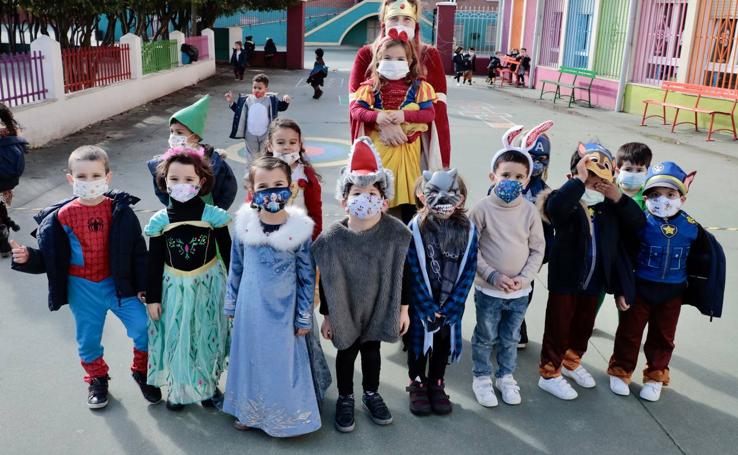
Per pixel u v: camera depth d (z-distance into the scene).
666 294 3.11
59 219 2.84
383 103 3.67
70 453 2.68
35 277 4.51
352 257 2.73
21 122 8.70
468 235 2.92
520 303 3.07
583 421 3.02
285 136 3.40
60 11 12.09
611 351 3.73
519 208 3.05
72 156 2.81
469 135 10.82
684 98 12.41
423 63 3.81
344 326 2.80
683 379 3.41
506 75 22.88
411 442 2.84
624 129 11.87
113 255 2.86
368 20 42.00
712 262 3.08
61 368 3.34
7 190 4.73
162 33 19.19
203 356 2.92
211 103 14.56
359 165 2.67
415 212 3.75
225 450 2.74
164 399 3.11
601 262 3.11
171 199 2.87
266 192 2.62
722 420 3.04
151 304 2.87
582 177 2.94
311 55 33.19
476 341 3.19
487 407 3.12
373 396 3.01
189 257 2.85
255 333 2.69
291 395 2.72
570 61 17.25
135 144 9.53
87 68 11.42
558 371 3.25
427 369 3.43
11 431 2.81
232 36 26.95
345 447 2.79
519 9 24.02
